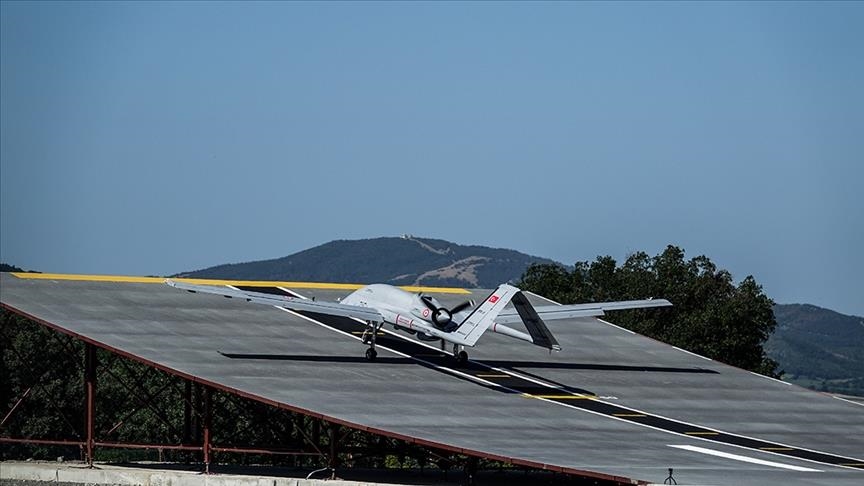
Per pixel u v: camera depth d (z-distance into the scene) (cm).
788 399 7306
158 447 6631
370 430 5631
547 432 5931
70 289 8050
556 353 7944
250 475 6881
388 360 7206
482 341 8050
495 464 8050
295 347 7256
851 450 6141
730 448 5931
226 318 7819
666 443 5925
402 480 6731
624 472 5125
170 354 6656
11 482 6800
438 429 5750
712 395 7206
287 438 7694
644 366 7812
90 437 6788
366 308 7194
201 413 7700
